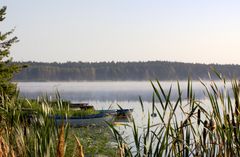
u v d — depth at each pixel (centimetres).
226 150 506
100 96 11481
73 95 12481
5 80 2402
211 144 520
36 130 588
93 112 3066
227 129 507
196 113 529
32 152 595
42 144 556
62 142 442
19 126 639
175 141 505
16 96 725
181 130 519
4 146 604
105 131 1491
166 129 492
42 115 586
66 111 639
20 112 675
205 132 522
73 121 2697
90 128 1706
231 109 520
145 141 507
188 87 520
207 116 525
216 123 511
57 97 638
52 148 572
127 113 570
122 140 518
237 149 506
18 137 623
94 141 1306
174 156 502
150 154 500
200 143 520
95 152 1166
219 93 517
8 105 702
